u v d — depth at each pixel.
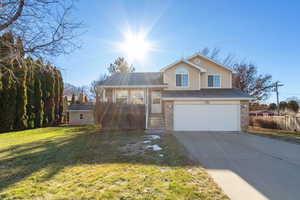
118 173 4.17
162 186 3.47
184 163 4.96
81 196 3.08
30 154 6.07
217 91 14.43
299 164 5.05
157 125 13.03
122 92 15.32
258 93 26.81
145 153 6.07
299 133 11.90
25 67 7.35
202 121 12.55
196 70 14.91
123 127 12.79
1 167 4.69
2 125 15.05
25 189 3.36
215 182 3.73
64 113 25.67
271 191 3.38
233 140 8.86
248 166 4.85
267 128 16.84
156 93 15.45
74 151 6.41
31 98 17.81
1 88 15.04
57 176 4.01
